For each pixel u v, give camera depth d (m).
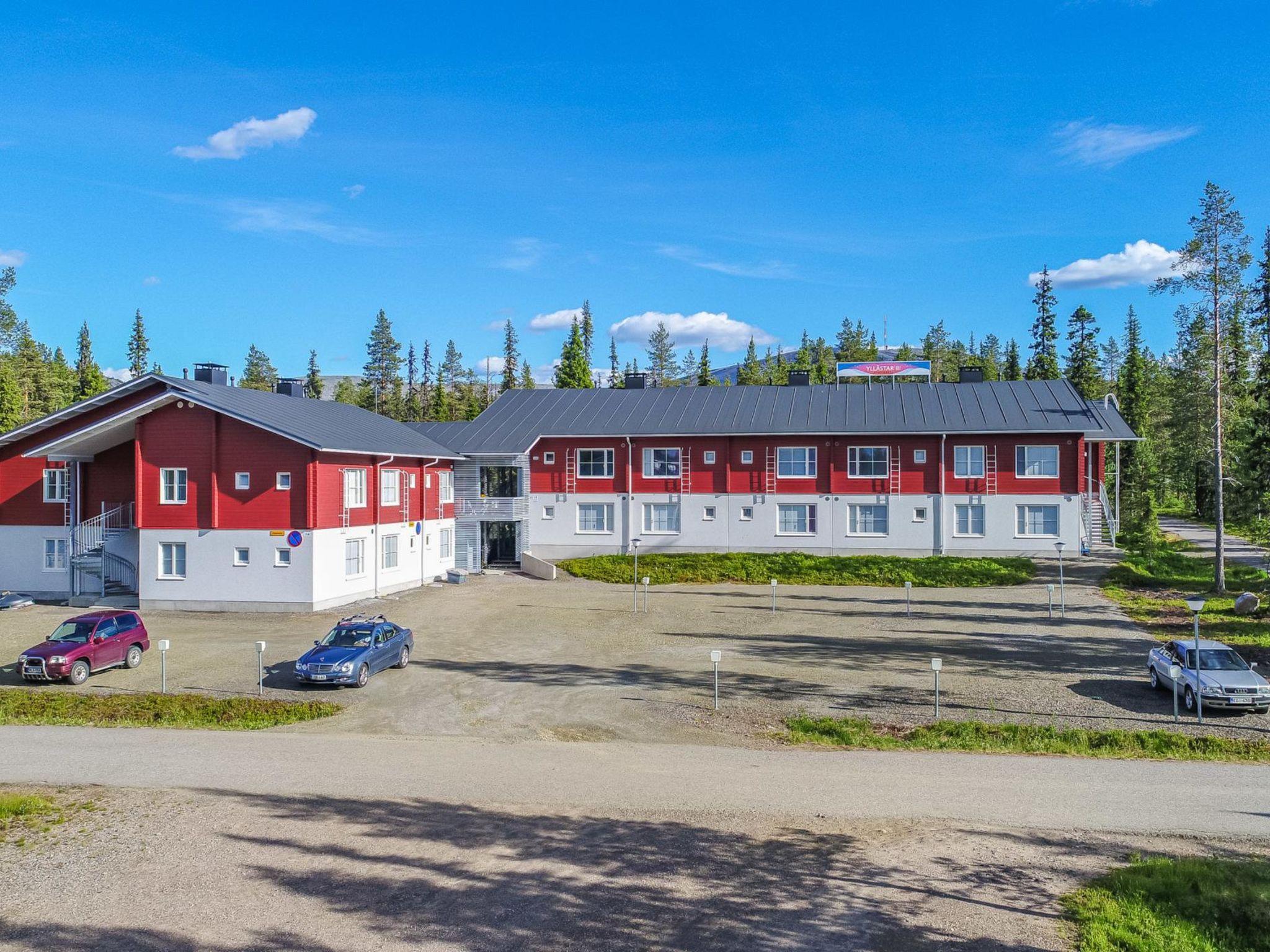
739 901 10.53
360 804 13.80
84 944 9.49
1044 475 43.56
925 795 14.31
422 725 18.94
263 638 28.17
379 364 116.81
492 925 9.94
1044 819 13.25
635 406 50.59
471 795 14.25
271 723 19.19
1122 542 51.97
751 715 19.58
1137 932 9.64
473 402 99.75
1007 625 29.95
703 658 25.48
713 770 15.59
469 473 46.06
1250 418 42.25
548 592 38.75
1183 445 75.38
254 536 32.91
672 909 10.32
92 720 19.31
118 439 36.12
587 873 11.29
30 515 37.44
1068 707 20.02
